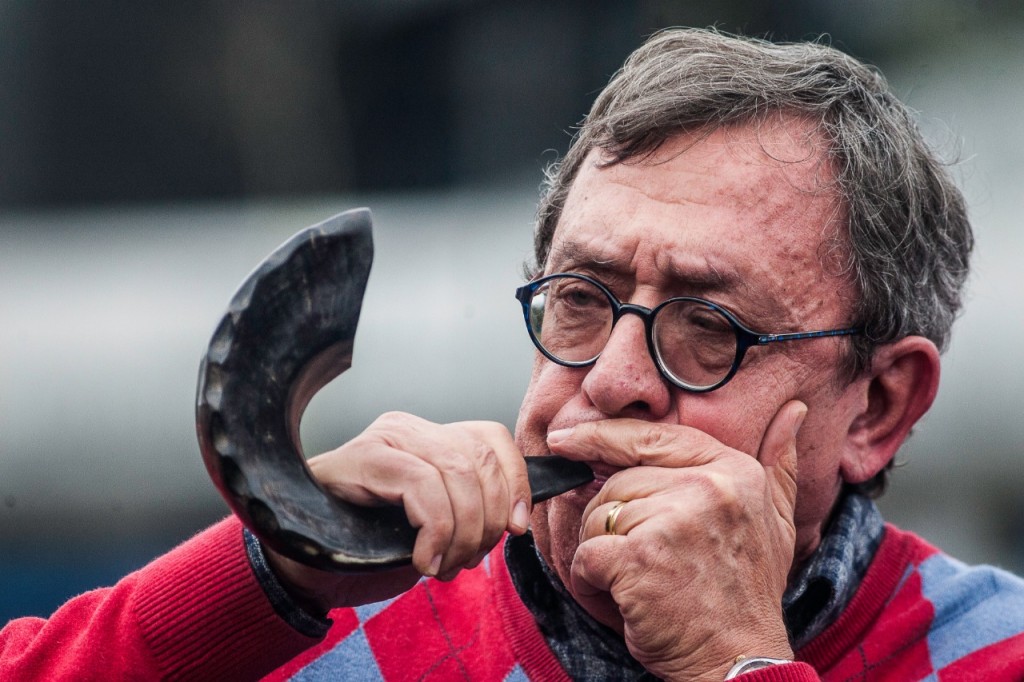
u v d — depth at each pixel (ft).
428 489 16.40
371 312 47.24
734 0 54.24
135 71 61.00
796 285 19.36
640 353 18.72
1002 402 46.68
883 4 54.24
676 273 18.84
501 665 21.09
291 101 60.29
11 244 54.03
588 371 19.45
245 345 15.25
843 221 19.93
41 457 44.73
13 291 50.21
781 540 18.90
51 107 60.75
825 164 19.88
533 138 56.54
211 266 52.70
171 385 46.50
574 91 56.24
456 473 16.71
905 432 21.66
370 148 59.62
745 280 18.89
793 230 19.38
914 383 21.39
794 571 21.58
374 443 16.96
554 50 56.39
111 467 44.93
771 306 19.16
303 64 60.23
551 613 21.17
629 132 19.43
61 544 43.93
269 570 18.54
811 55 21.20
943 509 46.32
